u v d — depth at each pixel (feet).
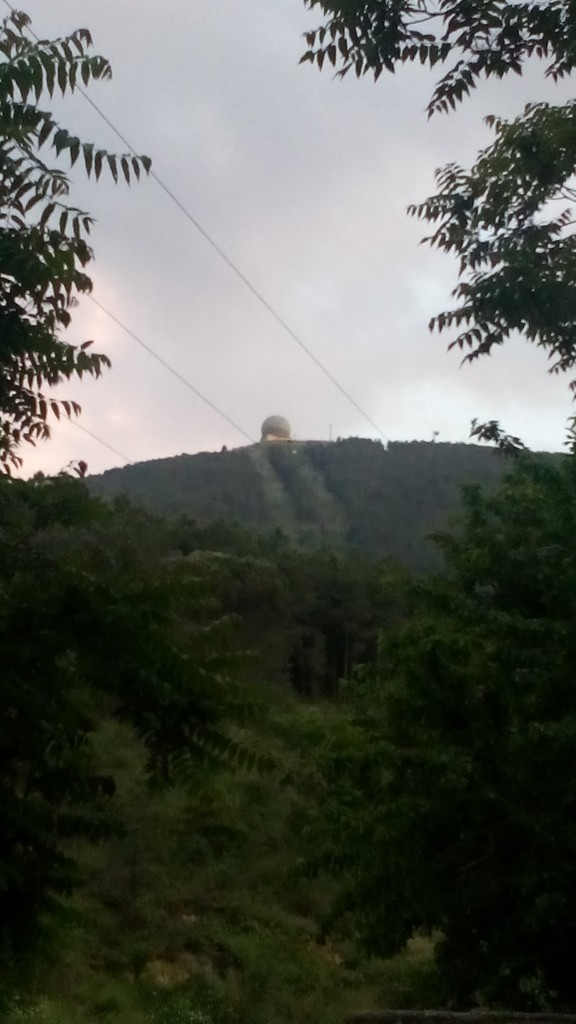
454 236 21.53
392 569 35.63
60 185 13.06
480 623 29.35
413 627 32.50
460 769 27.02
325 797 34.78
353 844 31.32
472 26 16.72
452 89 17.85
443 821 28.14
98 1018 41.83
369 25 16.61
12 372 13.78
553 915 25.93
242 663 13.19
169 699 12.24
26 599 12.26
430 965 44.88
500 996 28.89
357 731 34.65
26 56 12.54
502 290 20.66
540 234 21.01
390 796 31.01
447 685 28.30
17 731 12.42
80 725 13.35
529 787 26.61
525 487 31.76
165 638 12.64
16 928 12.60
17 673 12.19
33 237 13.03
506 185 20.93
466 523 32.30
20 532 13.30
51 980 42.75
